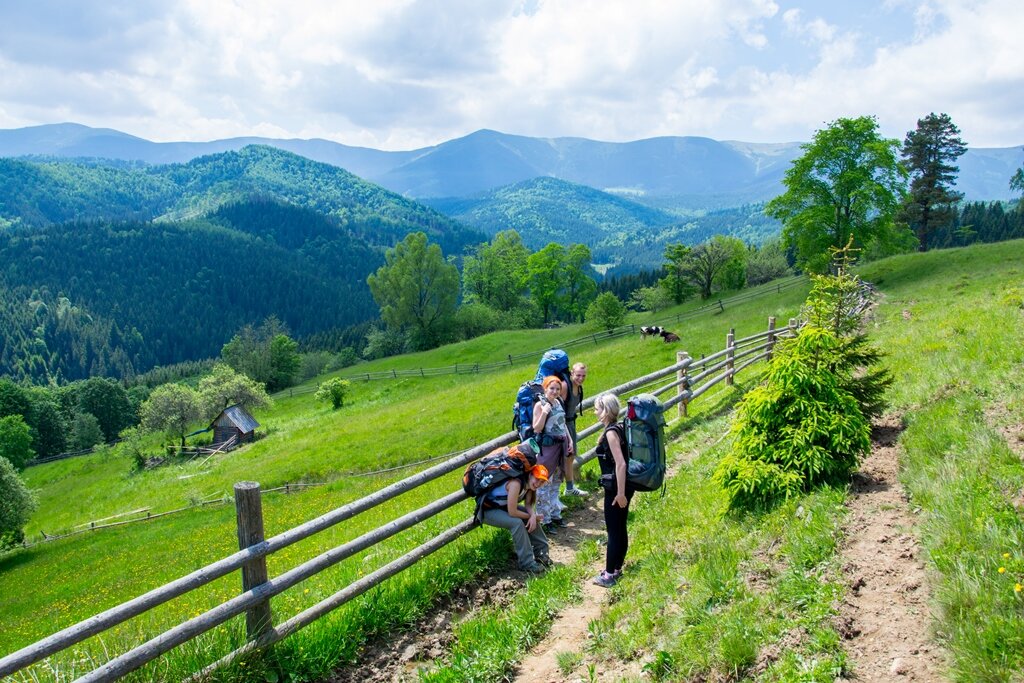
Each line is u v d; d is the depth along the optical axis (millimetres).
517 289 95250
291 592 7527
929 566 4492
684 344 32188
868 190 41594
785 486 6473
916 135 62219
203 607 10188
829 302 8406
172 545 23578
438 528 8070
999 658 3490
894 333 14852
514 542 6773
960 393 7805
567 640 5355
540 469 6746
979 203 116250
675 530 6914
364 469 27281
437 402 34969
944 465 5832
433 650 5594
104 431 95438
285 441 44469
